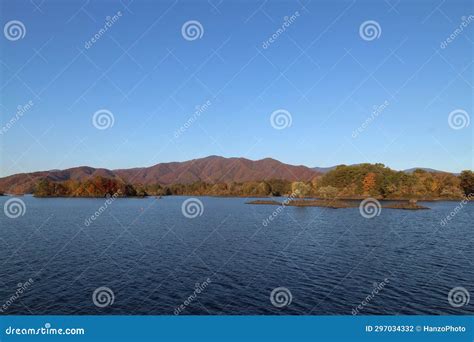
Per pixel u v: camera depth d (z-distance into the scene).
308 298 33.28
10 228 80.12
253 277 39.97
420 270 43.53
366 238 69.81
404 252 55.19
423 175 192.25
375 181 190.88
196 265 45.34
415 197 182.62
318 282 38.19
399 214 122.50
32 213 117.56
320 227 87.25
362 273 41.88
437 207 150.12
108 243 61.41
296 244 61.91
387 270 43.34
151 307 31.17
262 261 47.97
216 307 31.14
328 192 188.25
